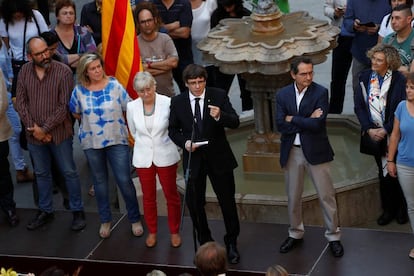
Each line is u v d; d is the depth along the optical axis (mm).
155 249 9438
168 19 12008
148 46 11047
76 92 9234
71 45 11094
